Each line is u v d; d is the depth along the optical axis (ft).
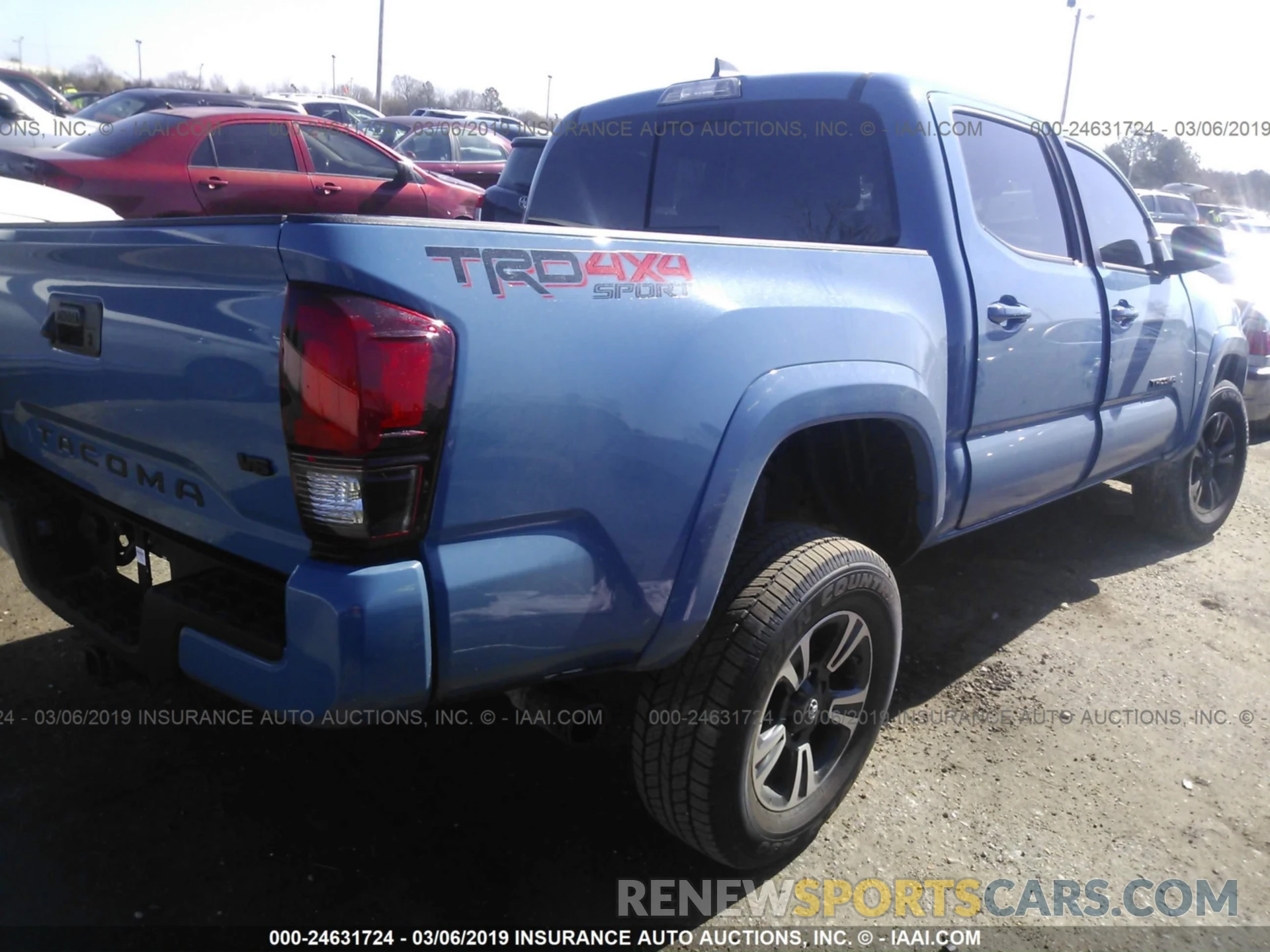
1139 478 16.26
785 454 9.53
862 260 8.53
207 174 26.23
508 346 5.87
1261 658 12.72
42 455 8.32
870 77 10.31
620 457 6.43
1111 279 12.56
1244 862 8.80
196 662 6.30
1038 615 13.51
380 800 8.85
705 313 6.89
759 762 7.73
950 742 10.34
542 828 8.64
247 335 5.89
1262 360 23.82
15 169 24.14
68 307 7.33
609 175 12.48
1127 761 10.19
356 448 5.44
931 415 9.12
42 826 8.18
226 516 6.47
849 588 7.95
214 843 8.14
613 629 6.70
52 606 7.94
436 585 5.82
